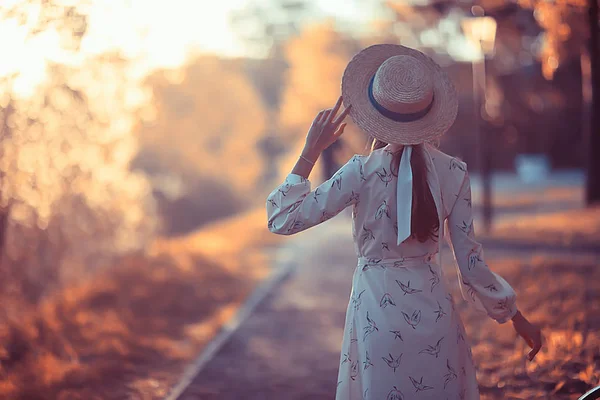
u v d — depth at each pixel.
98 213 9.61
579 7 11.48
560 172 32.25
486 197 12.84
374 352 2.68
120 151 10.05
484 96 13.07
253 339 6.95
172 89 24.12
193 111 25.97
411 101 2.70
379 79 2.75
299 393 5.18
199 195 25.52
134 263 9.80
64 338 6.61
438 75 2.86
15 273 7.61
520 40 13.59
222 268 11.03
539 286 7.26
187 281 9.52
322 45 24.77
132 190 10.73
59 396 5.12
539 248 10.13
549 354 5.02
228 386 5.37
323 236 17.17
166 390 5.37
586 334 5.42
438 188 2.71
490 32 12.52
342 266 11.96
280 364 5.99
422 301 2.71
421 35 16.19
